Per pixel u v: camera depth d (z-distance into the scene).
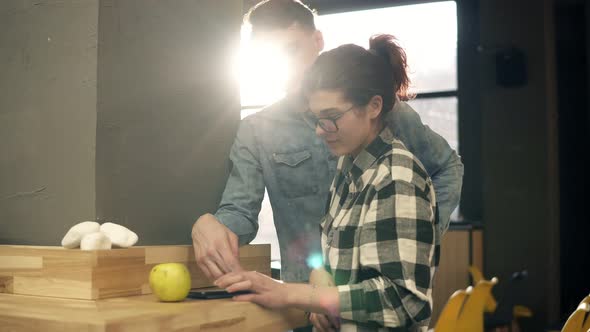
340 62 1.39
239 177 2.05
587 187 6.16
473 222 5.89
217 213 1.94
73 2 1.66
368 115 1.42
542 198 5.82
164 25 1.84
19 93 1.74
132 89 1.73
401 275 1.33
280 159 2.06
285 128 2.08
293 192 2.08
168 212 1.86
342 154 1.45
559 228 6.04
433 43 6.12
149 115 1.79
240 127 2.11
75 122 1.66
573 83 6.24
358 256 1.42
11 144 1.75
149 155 1.79
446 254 5.36
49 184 1.69
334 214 1.55
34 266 1.46
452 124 6.14
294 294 1.44
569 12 6.27
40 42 1.71
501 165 5.95
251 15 1.99
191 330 1.32
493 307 4.61
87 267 1.40
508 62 5.86
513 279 4.94
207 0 2.00
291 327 1.63
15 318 1.25
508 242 5.89
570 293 6.18
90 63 1.63
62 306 1.31
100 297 1.42
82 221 1.64
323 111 1.39
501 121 5.96
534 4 5.89
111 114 1.67
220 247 1.66
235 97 2.14
